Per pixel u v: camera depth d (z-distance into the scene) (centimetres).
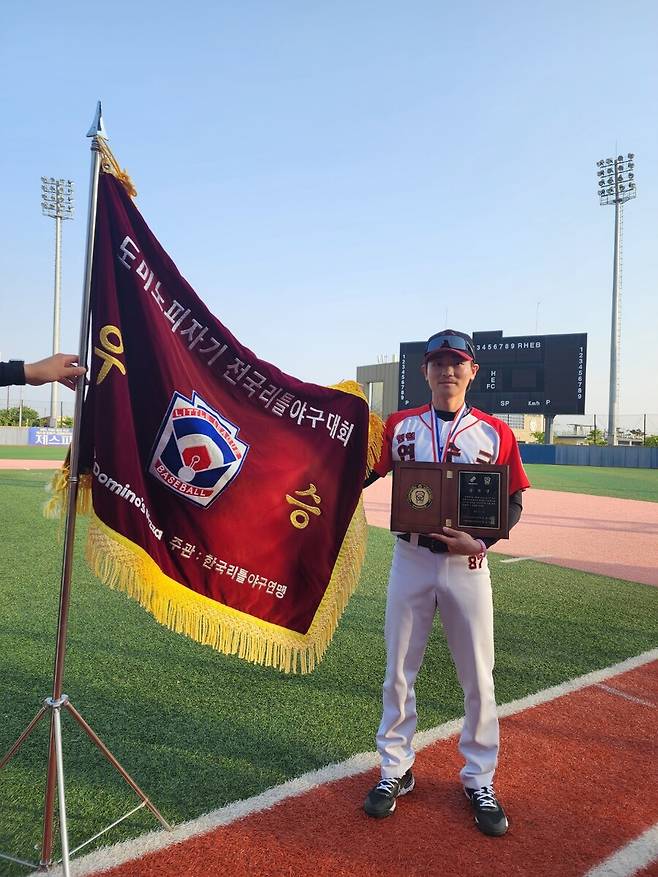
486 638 244
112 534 212
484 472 234
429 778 271
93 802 243
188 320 237
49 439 3656
